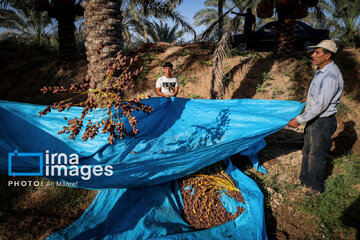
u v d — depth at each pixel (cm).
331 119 328
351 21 952
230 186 314
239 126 344
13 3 1048
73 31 1015
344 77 702
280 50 826
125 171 273
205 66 832
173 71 851
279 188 365
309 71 749
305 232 294
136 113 369
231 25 550
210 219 284
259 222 271
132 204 288
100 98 229
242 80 773
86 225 277
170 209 284
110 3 439
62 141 317
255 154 399
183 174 315
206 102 429
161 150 311
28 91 881
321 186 348
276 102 409
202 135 339
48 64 969
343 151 461
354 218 305
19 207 340
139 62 909
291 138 516
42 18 1441
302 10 766
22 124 327
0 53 999
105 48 448
